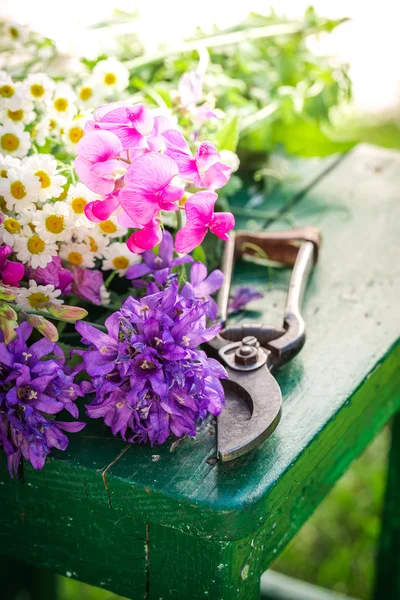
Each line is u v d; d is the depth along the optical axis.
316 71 1.27
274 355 0.89
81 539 0.87
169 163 0.81
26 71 1.04
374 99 2.25
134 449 0.84
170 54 1.18
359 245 1.07
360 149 1.26
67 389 0.82
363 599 1.50
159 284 0.87
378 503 1.63
